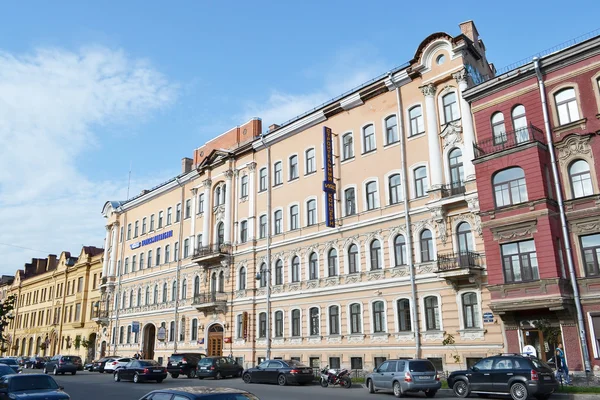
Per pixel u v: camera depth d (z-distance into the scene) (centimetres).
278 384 3053
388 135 3600
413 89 3484
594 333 2409
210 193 5106
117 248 6650
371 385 2466
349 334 3494
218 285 4738
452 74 3247
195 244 5169
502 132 2900
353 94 3812
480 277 2884
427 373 2258
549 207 2569
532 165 2641
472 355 2842
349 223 3672
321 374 2945
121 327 6169
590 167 2577
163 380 3575
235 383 3222
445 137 3219
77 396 2467
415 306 3153
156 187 6012
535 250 2570
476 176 2859
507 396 2144
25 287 9525
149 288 5825
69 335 7450
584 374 2364
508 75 2903
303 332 3806
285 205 4222
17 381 1809
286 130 4316
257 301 4262
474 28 3569
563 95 2731
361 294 3481
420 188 3316
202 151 5453
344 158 3841
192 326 4997
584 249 2531
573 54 2692
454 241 3047
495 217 2736
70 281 7831
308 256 3912
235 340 4378
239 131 4978
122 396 2467
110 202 6900
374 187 3600
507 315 2691
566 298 2452
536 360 2066
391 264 3356
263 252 4325
